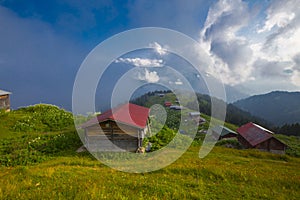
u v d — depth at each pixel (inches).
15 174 400.8
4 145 691.4
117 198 291.0
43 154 613.3
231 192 350.9
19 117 1069.8
